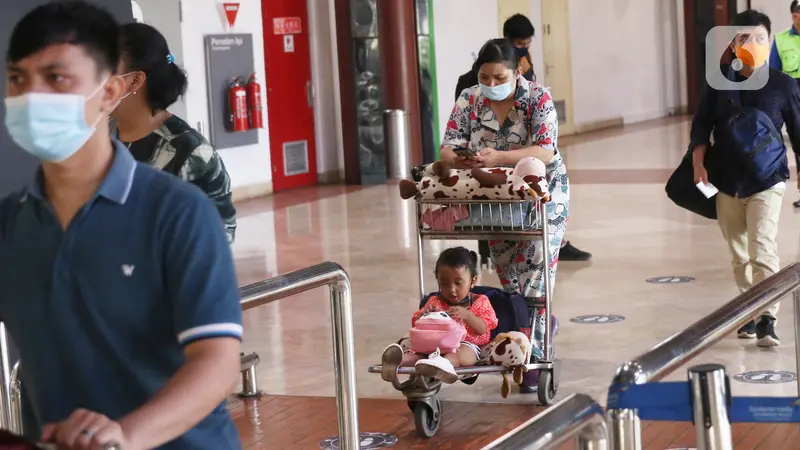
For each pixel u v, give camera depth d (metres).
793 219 9.94
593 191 12.69
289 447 4.82
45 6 1.88
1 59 4.56
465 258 5.06
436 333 4.86
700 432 2.21
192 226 1.88
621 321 6.81
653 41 23.08
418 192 5.18
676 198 6.18
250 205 13.24
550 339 5.22
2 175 4.58
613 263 8.62
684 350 2.40
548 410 1.82
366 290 8.12
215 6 13.45
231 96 13.57
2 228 1.99
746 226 6.05
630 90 22.27
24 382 2.06
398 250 9.70
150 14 12.58
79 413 1.68
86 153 1.92
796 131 5.93
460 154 5.15
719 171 5.98
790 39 9.93
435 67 15.95
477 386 5.63
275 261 9.45
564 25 20.02
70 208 1.94
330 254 9.66
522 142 5.30
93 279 1.89
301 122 14.91
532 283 5.36
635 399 2.23
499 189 5.03
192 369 1.81
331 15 15.22
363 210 12.30
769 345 5.96
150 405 1.76
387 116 14.74
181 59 12.94
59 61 1.84
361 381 5.85
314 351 6.52
